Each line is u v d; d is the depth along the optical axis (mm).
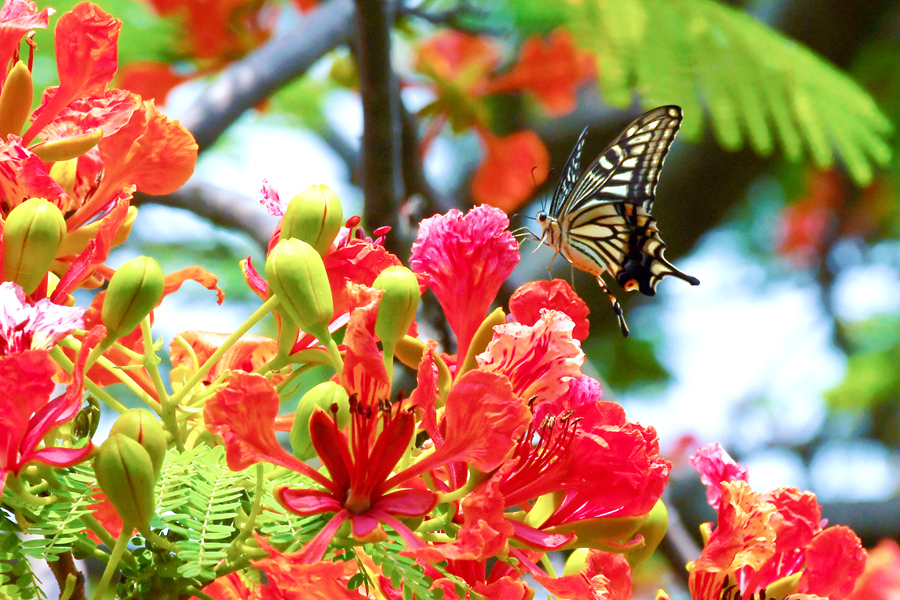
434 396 993
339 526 987
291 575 969
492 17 1888
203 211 1806
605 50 1627
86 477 1001
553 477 1013
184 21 1935
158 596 995
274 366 1041
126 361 1062
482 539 968
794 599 1048
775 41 1724
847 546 1064
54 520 986
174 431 1025
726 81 1626
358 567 997
